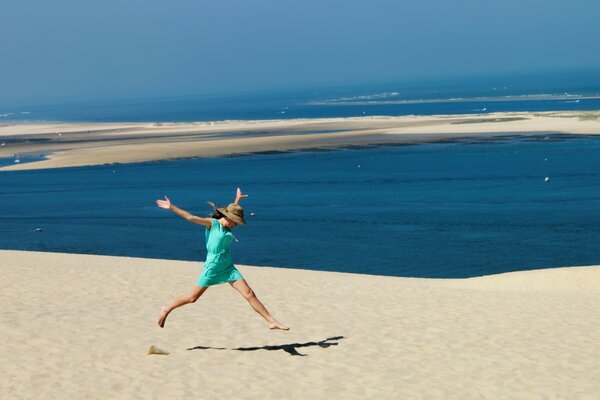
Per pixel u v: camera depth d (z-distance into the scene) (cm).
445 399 775
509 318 1188
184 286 1506
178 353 938
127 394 774
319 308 1254
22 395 762
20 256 2148
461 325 1121
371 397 777
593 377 858
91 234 4116
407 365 896
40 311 1184
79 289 1434
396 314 1206
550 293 1689
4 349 933
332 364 896
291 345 985
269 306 1268
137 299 1340
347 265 3144
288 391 793
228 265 953
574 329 1108
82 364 879
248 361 905
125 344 973
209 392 785
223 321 1129
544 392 802
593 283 2067
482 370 880
